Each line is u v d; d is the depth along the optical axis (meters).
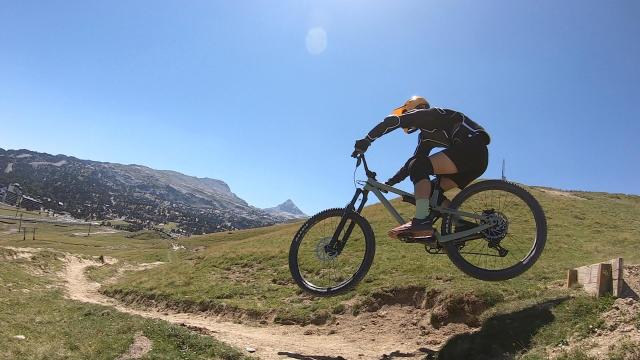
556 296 9.83
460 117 7.70
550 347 7.76
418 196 7.39
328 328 17.98
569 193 60.28
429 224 7.24
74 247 170.38
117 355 11.66
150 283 35.75
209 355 11.14
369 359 10.43
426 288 18.17
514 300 12.95
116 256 90.00
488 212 7.48
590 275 9.95
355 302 19.58
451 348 9.41
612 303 8.09
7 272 36.91
